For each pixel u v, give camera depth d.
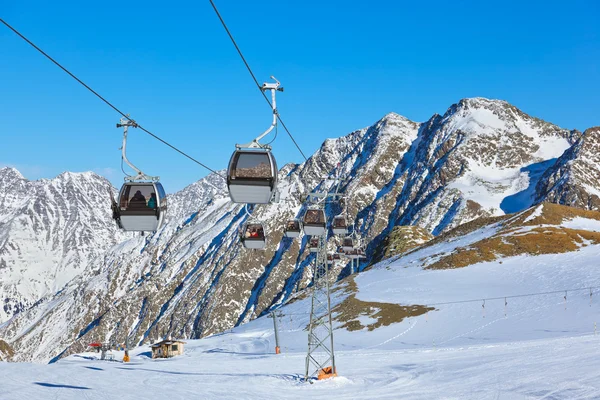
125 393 40.69
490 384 40.44
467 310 105.19
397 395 40.56
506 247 147.12
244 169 20.81
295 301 158.00
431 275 139.50
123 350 130.50
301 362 72.06
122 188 21.27
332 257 180.25
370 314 114.75
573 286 109.12
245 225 32.78
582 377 38.84
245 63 19.22
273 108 20.97
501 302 106.50
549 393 35.16
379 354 74.00
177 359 102.00
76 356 122.56
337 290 148.88
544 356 52.16
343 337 103.44
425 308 111.19
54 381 46.31
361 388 45.31
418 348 83.50
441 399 37.25
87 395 38.34
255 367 68.56
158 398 39.50
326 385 47.69
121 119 20.52
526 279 121.12
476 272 134.75
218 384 49.56
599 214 173.38
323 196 40.25
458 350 69.56
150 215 21.20
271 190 20.91
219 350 111.50
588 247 139.62
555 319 90.75
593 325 82.94
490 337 85.25
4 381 44.00
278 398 41.56
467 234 178.38
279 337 114.75
